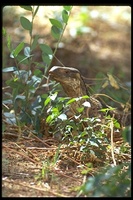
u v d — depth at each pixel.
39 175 8.53
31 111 10.74
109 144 9.58
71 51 18.17
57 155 8.99
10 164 9.04
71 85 10.30
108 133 10.25
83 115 10.22
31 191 8.04
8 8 18.84
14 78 10.66
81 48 18.94
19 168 8.91
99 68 17.31
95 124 9.77
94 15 22.17
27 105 10.73
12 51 10.58
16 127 10.61
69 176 8.67
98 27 22.08
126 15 23.70
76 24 20.70
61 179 8.55
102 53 19.55
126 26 22.77
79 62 17.42
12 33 18.30
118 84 12.59
